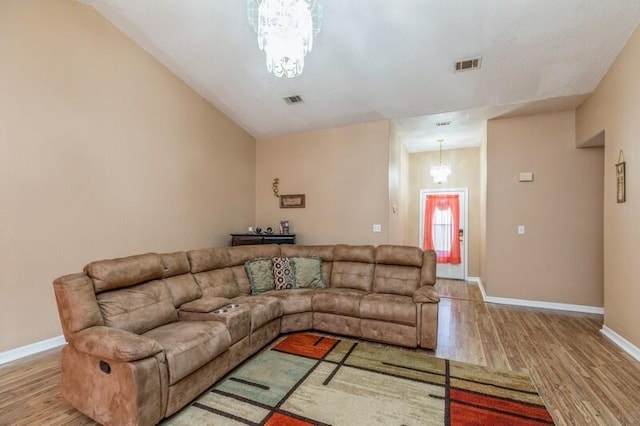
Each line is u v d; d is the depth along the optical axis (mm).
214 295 3271
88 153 3295
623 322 3039
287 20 2430
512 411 2039
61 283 2041
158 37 3674
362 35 3312
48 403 2121
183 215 4387
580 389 2301
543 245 4543
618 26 2832
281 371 2586
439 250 6953
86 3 3268
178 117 4312
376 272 3869
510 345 3129
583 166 4367
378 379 2453
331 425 1908
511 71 3545
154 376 1833
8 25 2719
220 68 4117
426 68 3666
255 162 5891
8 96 2721
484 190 5238
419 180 7203
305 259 4133
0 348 2689
